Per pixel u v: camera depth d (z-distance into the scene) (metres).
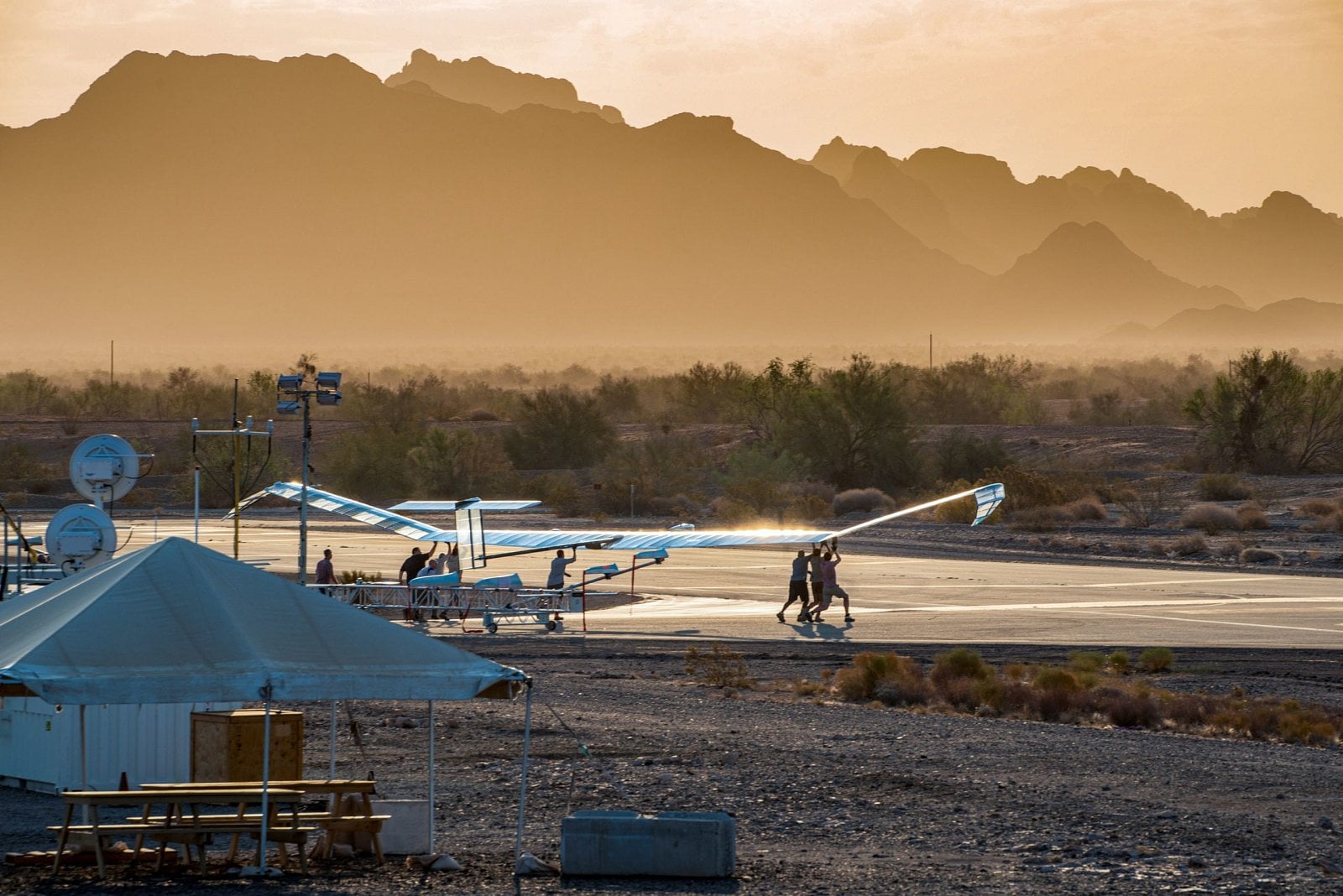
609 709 66.81
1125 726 66.88
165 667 33.62
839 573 141.00
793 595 104.31
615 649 90.19
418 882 35.66
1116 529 185.50
